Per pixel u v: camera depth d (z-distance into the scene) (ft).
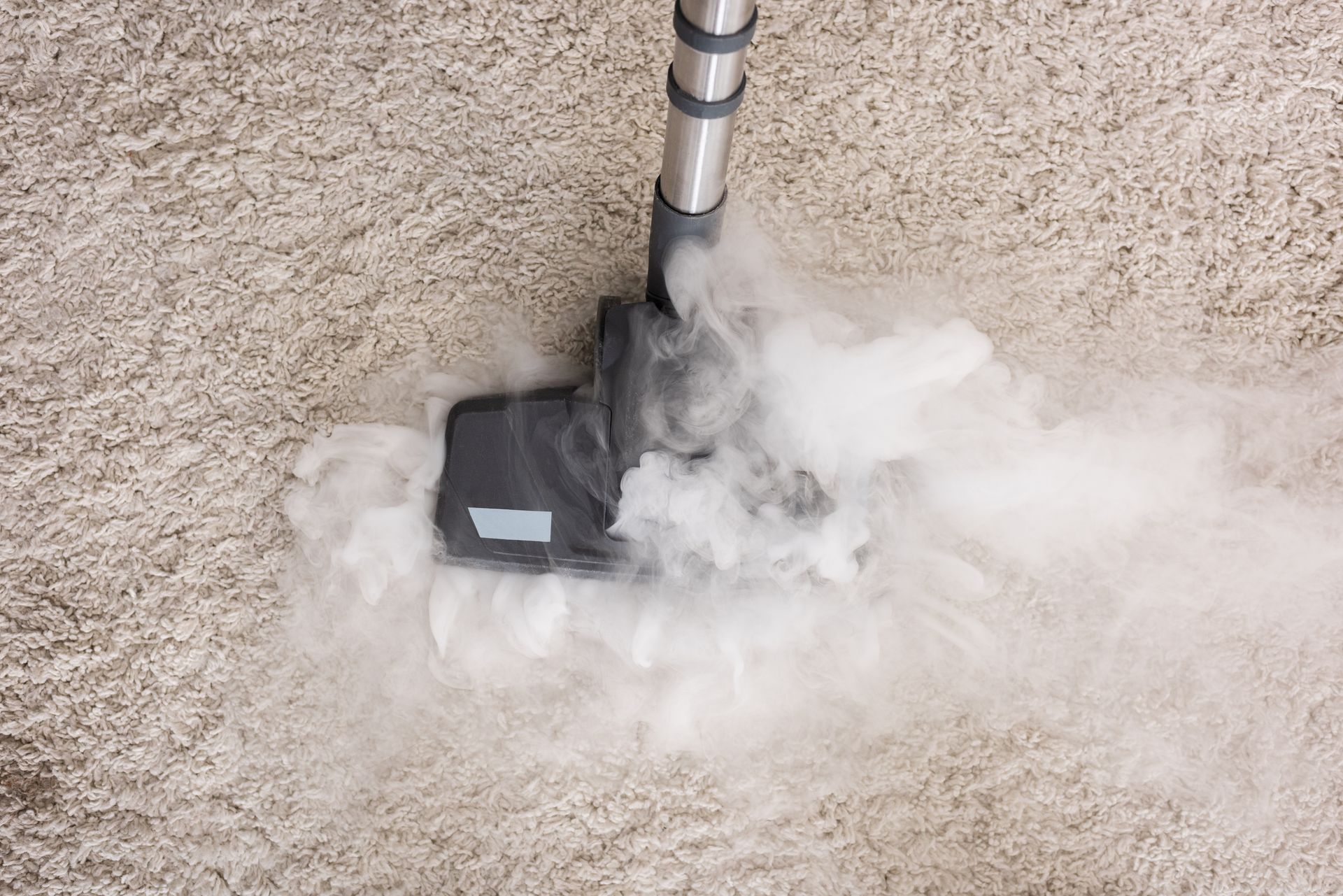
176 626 3.25
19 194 3.33
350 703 3.25
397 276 3.34
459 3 3.39
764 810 3.27
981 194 3.44
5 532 3.26
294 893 3.20
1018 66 3.46
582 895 3.22
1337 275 3.46
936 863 3.27
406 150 3.37
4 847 3.18
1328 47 3.47
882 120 3.43
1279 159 3.47
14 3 3.35
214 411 3.30
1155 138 3.46
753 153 3.41
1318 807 3.32
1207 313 3.46
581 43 3.40
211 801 3.23
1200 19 3.47
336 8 3.38
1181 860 3.29
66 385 3.29
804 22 3.44
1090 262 3.45
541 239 3.37
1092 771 3.31
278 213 3.34
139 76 3.35
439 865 3.22
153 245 3.33
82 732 3.22
